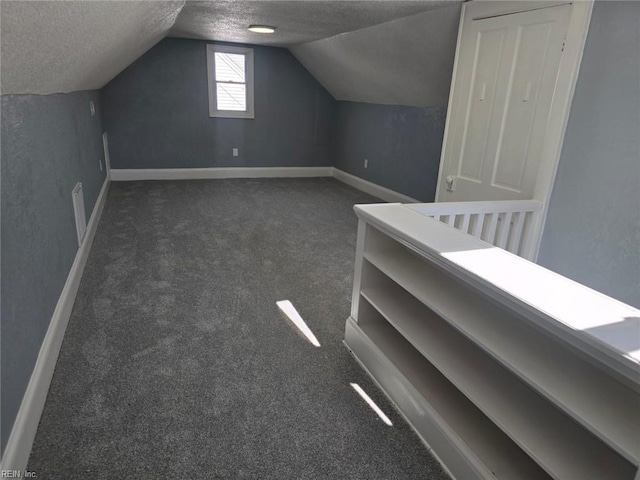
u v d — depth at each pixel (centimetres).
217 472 138
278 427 158
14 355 134
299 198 534
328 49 498
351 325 207
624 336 92
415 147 481
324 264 321
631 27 177
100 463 138
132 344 206
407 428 161
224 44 573
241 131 623
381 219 172
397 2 285
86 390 172
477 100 254
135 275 287
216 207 473
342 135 644
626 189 188
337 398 176
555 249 222
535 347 125
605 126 192
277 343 214
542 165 218
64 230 235
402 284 165
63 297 217
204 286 275
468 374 144
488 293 119
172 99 573
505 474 125
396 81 447
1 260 127
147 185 562
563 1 199
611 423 95
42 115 197
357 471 141
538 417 125
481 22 247
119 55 306
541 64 213
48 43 127
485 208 209
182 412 163
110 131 558
